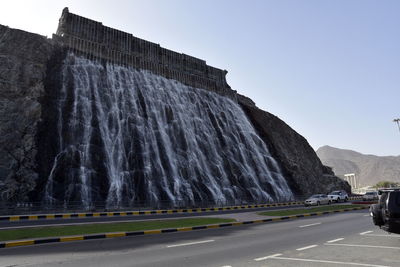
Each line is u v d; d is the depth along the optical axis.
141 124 49.31
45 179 35.53
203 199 44.97
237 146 61.09
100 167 40.16
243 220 22.33
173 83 62.69
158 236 15.86
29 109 38.22
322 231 16.03
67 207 32.28
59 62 47.72
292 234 15.27
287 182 65.50
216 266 8.81
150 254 10.91
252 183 55.66
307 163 75.75
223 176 52.34
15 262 9.98
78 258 10.42
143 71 59.00
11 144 35.06
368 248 10.90
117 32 58.69
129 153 44.25
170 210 32.09
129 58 58.03
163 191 42.53
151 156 46.12
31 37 45.53
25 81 40.28
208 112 63.44
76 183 36.81
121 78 54.03
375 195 50.69
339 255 9.84
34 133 37.16
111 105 48.72
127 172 41.84
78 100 45.22
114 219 23.72
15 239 13.95
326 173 84.88
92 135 42.84
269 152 68.50
